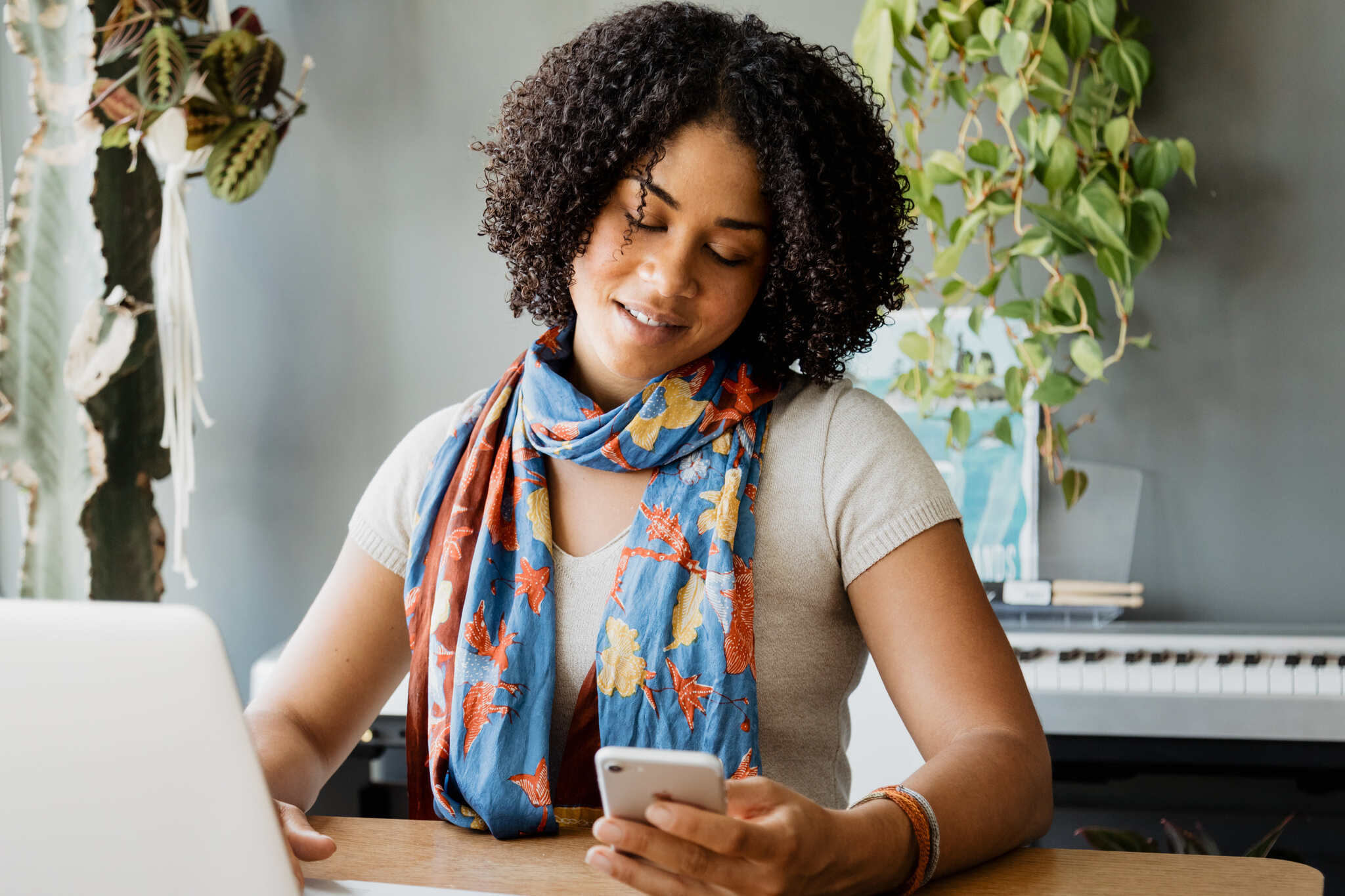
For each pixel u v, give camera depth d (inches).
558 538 44.9
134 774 25.7
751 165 40.8
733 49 42.1
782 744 42.7
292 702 43.9
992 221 89.5
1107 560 94.4
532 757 40.1
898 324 95.4
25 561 87.3
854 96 44.2
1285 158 94.0
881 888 30.5
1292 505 95.0
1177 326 95.7
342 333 105.6
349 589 46.6
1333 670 80.2
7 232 86.9
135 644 25.2
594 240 42.8
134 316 89.3
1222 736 81.2
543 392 45.4
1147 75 87.9
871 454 42.4
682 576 42.1
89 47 86.5
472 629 42.6
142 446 92.7
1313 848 81.3
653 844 26.2
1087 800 84.9
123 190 89.9
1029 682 82.7
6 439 86.3
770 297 44.2
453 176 103.9
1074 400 96.7
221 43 89.0
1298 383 94.5
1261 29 93.8
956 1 87.0
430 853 36.0
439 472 46.1
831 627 43.1
